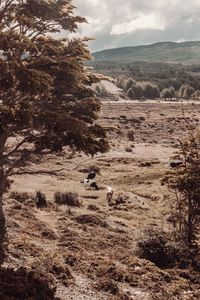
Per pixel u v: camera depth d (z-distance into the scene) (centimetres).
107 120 10900
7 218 2722
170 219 3806
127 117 11675
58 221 3070
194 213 2939
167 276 2206
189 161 2972
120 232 3128
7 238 2209
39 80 1650
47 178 4938
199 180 2859
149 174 5475
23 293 1501
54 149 2006
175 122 11619
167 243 2573
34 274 1706
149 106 14100
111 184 5194
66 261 2134
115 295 1820
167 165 6012
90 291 1805
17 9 1916
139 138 9400
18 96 2047
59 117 1833
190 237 2952
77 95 2144
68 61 1827
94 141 1986
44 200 3594
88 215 3341
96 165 5881
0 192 2142
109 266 2123
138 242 2580
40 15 1934
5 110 1582
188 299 1925
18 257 1986
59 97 2064
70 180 5069
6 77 1670
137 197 4497
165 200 4338
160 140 9400
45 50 1930
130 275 2081
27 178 4756
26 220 2845
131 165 6303
